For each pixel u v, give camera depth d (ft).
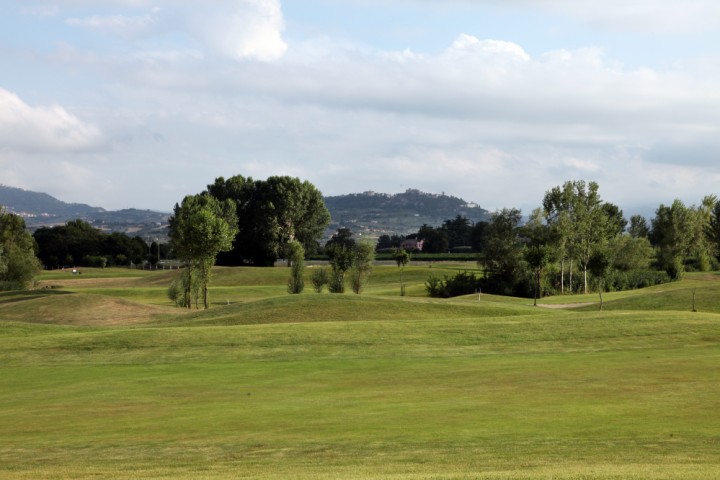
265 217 482.69
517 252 323.57
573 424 54.54
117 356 106.22
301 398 70.38
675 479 36.29
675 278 338.54
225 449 50.34
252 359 101.86
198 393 75.41
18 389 81.56
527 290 326.03
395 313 177.06
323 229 523.70
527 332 118.01
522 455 45.55
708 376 76.02
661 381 73.46
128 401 71.72
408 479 37.91
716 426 53.01
